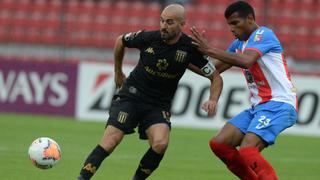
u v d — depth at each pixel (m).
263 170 24.92
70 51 71.44
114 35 74.19
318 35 70.44
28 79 62.41
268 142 25.23
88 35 74.06
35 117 60.72
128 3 74.81
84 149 42.44
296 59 67.06
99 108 60.28
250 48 25.34
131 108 26.00
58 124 56.22
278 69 25.73
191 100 57.47
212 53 24.84
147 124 26.05
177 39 25.75
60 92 61.50
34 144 26.52
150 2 74.44
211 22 73.06
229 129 26.25
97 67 60.34
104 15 74.69
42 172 33.03
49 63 61.84
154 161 25.64
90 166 25.02
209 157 41.50
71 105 61.22
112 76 60.00
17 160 36.56
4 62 62.88
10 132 49.78
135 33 26.33
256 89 26.34
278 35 70.12
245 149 25.05
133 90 26.23
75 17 74.75
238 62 25.00
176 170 35.72
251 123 25.58
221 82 26.27
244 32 26.06
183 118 57.66
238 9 25.80
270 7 70.19
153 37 25.91
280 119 25.33
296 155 44.47
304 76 55.38
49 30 74.94
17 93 62.75
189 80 57.50
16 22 75.69
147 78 26.08
